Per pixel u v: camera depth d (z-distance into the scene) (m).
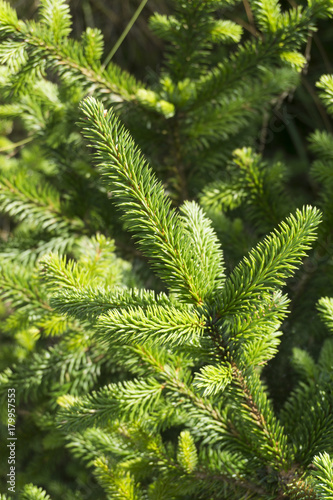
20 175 0.75
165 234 0.52
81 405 0.59
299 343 0.73
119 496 0.60
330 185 0.72
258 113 0.87
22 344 0.82
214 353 0.55
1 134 1.19
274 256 0.52
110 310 0.52
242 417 0.57
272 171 0.72
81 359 0.74
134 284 0.70
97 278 0.65
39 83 0.76
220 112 0.75
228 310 0.54
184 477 0.60
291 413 0.62
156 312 0.53
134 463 0.62
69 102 0.75
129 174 0.52
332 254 0.72
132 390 0.59
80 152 0.83
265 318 0.54
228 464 0.60
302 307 0.73
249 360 0.57
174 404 0.61
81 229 0.78
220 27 0.71
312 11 0.66
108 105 0.73
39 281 0.70
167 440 0.75
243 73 0.72
